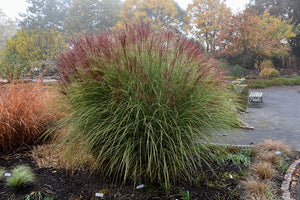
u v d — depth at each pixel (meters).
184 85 2.45
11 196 2.33
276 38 22.33
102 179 2.67
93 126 2.44
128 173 2.57
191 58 2.78
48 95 3.73
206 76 2.69
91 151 2.56
